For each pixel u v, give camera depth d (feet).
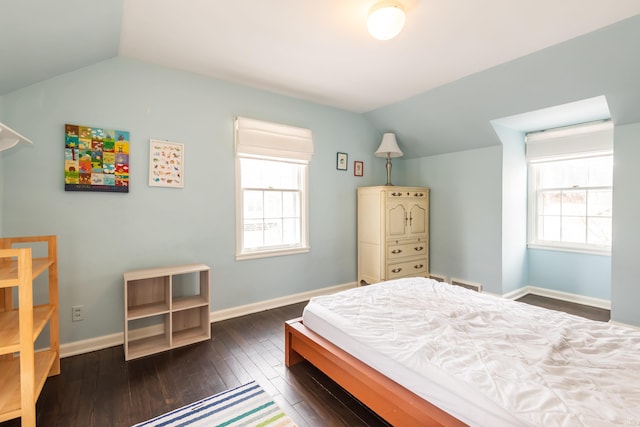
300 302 12.32
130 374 7.19
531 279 13.71
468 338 5.32
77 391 6.53
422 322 6.07
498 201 12.37
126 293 7.80
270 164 11.71
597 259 11.88
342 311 6.86
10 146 5.83
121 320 8.71
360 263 13.92
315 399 6.26
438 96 11.32
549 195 13.29
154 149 9.13
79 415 5.81
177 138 9.52
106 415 5.82
